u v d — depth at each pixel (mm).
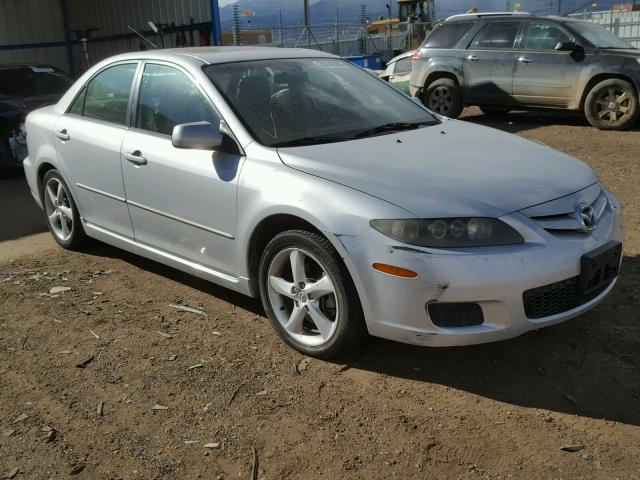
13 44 16844
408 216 3035
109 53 17250
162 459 2789
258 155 3674
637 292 4211
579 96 10594
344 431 2934
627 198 6398
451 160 3580
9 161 8867
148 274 4945
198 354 3662
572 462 2686
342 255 3176
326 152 3627
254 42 23781
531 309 3086
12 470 2740
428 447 2807
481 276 2959
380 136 3982
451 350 3604
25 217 6945
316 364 3508
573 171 3646
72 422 3074
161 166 4141
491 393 3195
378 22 30391
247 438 2910
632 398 3115
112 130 4633
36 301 4484
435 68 12008
